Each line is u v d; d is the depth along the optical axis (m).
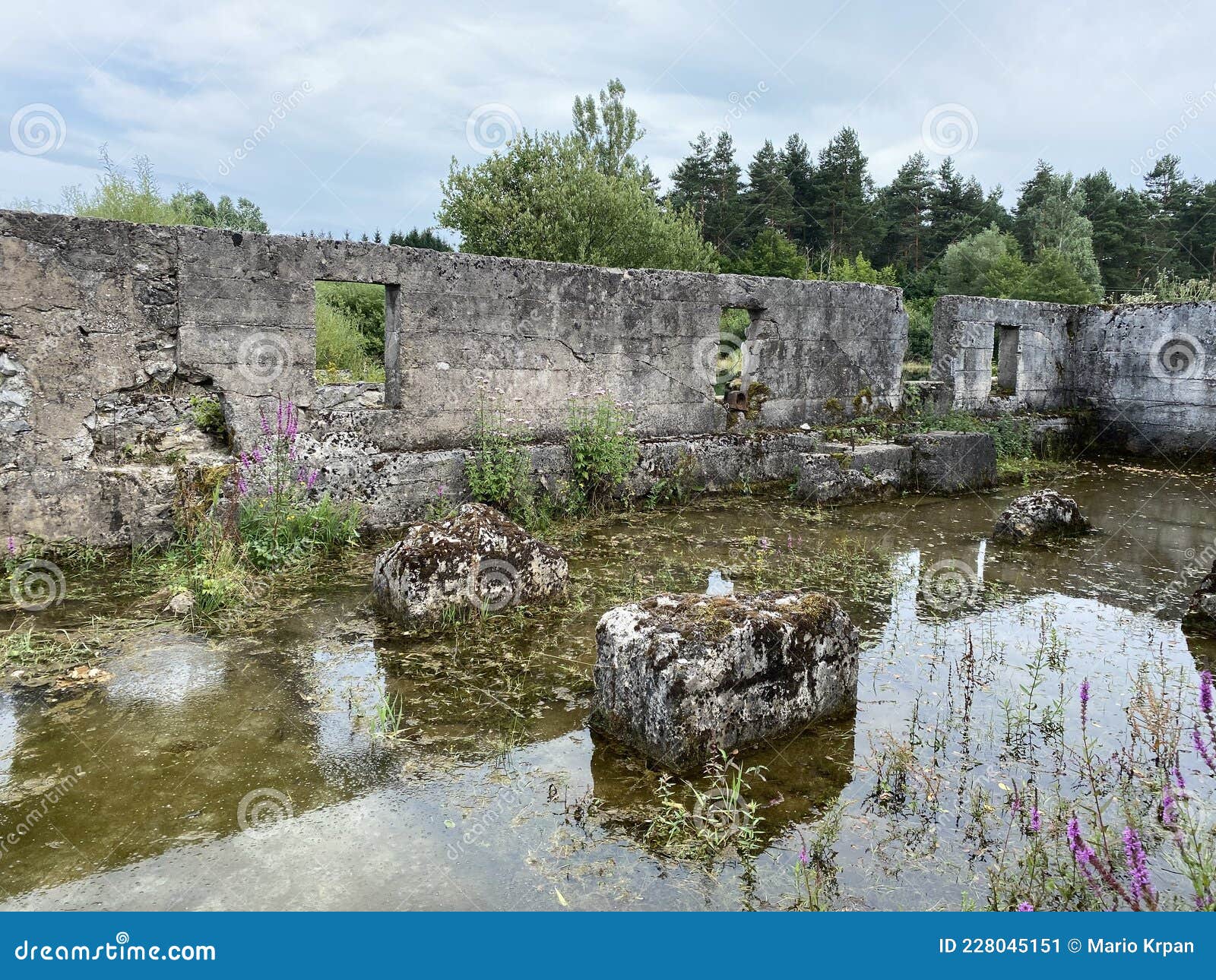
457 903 2.36
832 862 2.59
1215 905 2.27
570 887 2.45
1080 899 2.42
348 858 2.56
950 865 2.58
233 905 2.34
